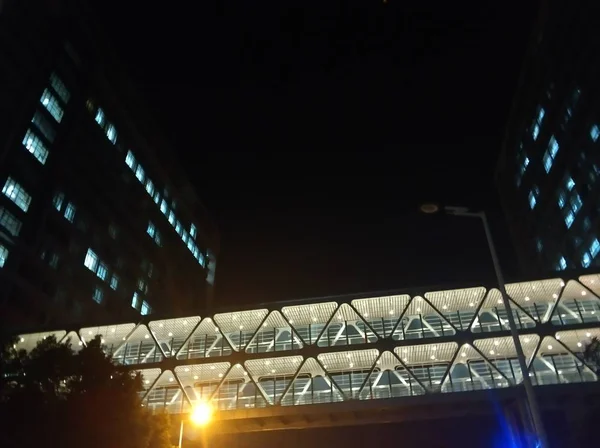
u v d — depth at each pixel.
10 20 65.06
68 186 71.19
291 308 50.16
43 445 21.98
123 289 80.12
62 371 24.30
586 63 73.62
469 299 49.56
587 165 74.25
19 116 63.91
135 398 25.39
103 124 82.56
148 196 93.81
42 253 64.12
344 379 51.84
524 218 96.81
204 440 47.03
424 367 51.41
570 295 49.28
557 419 43.31
